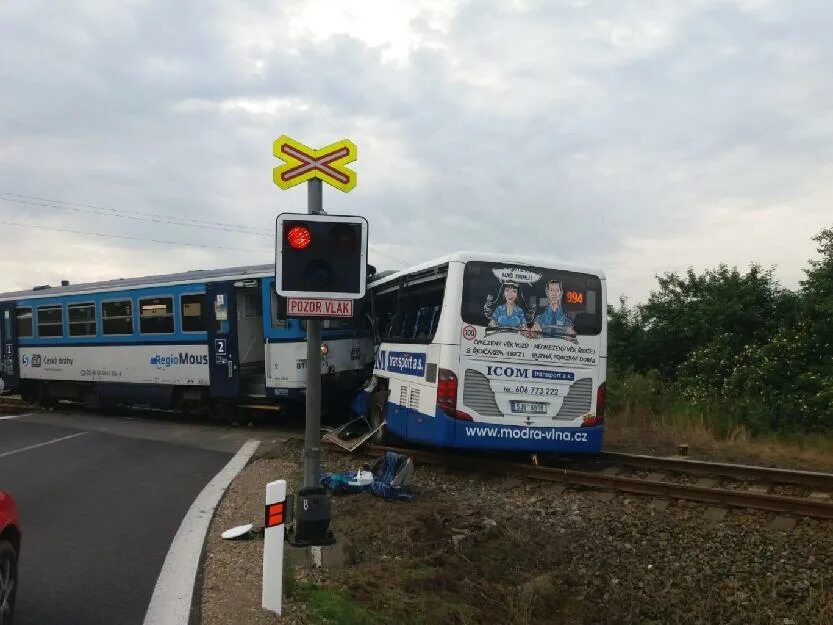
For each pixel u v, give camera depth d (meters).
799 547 6.96
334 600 5.23
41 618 4.96
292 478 9.76
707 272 20.56
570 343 10.16
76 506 8.24
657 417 15.62
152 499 8.55
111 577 5.77
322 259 5.68
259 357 15.95
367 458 11.62
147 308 17.14
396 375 11.73
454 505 8.55
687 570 6.68
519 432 9.88
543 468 9.95
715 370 17.27
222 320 15.52
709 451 12.87
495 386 9.87
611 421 15.62
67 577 5.78
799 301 18.08
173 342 16.50
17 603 5.23
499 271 10.02
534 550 7.28
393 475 8.94
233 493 8.77
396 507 8.23
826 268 17.19
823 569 6.48
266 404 15.31
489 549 7.20
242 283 15.19
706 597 6.20
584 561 7.06
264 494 8.65
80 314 18.98
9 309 21.19
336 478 9.07
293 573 5.70
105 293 18.19
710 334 18.94
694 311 19.48
